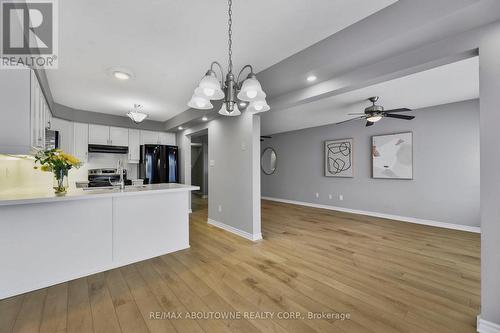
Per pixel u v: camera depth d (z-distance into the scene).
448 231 3.94
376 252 3.00
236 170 3.85
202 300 1.93
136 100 3.91
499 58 1.45
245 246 3.23
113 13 1.72
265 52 2.30
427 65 1.81
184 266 2.60
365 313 1.76
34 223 2.12
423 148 4.41
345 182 5.68
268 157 7.73
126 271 2.48
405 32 1.58
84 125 4.70
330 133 5.97
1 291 1.97
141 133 5.52
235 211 3.88
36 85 2.37
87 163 4.95
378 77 2.05
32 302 1.90
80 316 1.72
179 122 4.90
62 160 2.41
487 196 1.50
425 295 2.00
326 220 4.79
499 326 1.46
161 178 5.43
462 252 2.99
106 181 4.93
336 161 5.81
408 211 4.62
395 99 3.82
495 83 1.46
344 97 3.66
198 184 8.78
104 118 4.84
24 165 2.92
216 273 2.42
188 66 2.61
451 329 1.59
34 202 1.98
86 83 3.12
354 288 2.12
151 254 2.86
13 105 2.02
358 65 2.10
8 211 2.01
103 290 2.09
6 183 2.53
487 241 1.50
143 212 2.80
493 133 1.47
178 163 5.85
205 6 1.65
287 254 2.94
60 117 4.21
